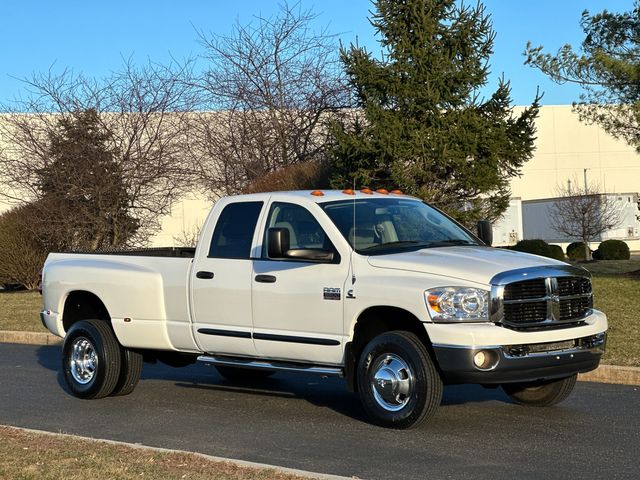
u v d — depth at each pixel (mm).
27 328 17219
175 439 8016
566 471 6621
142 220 27141
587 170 52469
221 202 9570
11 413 9422
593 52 20312
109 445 7328
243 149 27656
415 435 7887
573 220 40875
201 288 9352
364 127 22016
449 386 10453
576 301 8172
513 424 8312
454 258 8094
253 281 8945
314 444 7668
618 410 8938
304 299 8547
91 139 25625
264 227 9117
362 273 8234
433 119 20500
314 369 8609
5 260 26188
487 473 6598
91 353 10219
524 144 21016
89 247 26000
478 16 20812
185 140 27422
